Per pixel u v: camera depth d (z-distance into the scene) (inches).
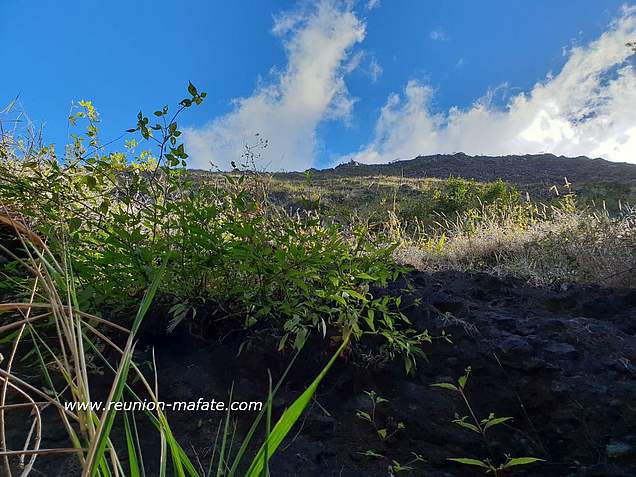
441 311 94.7
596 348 81.3
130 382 70.5
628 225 147.4
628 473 56.6
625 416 64.8
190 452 60.3
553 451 62.5
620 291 113.3
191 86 76.3
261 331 79.0
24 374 68.2
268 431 33.1
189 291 79.0
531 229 180.5
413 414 68.6
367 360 75.9
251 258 75.0
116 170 85.5
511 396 70.3
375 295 98.3
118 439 60.9
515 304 109.3
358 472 59.8
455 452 63.3
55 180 80.3
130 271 75.0
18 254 78.7
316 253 76.6
